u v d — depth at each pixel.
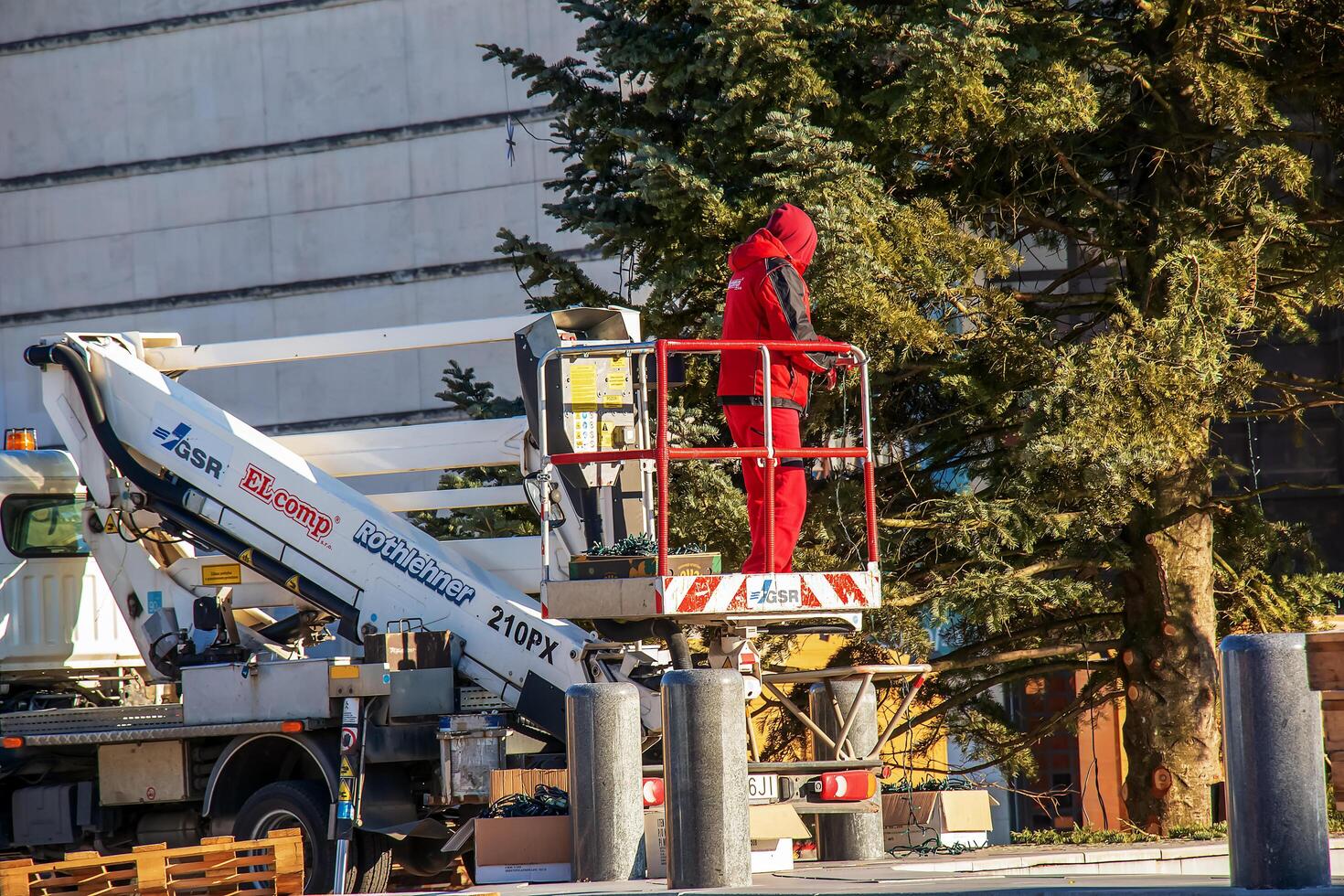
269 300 67.75
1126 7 28.41
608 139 27.73
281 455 21.45
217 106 68.81
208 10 69.00
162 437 22.00
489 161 64.75
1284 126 26.19
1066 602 27.02
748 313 16.53
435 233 65.31
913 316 23.84
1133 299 26.89
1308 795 10.34
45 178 71.00
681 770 12.81
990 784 31.69
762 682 17.86
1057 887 10.93
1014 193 27.70
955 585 25.50
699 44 25.81
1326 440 41.59
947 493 27.84
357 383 65.06
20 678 25.23
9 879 13.27
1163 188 27.39
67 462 25.62
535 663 19.52
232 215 68.44
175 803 21.88
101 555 22.89
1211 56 26.42
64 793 22.09
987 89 24.28
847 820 18.22
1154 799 27.17
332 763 19.27
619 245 27.31
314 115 67.38
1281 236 25.75
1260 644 10.45
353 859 18.91
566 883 14.36
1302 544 31.44
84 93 70.75
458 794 18.44
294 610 23.92
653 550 16.34
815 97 24.56
